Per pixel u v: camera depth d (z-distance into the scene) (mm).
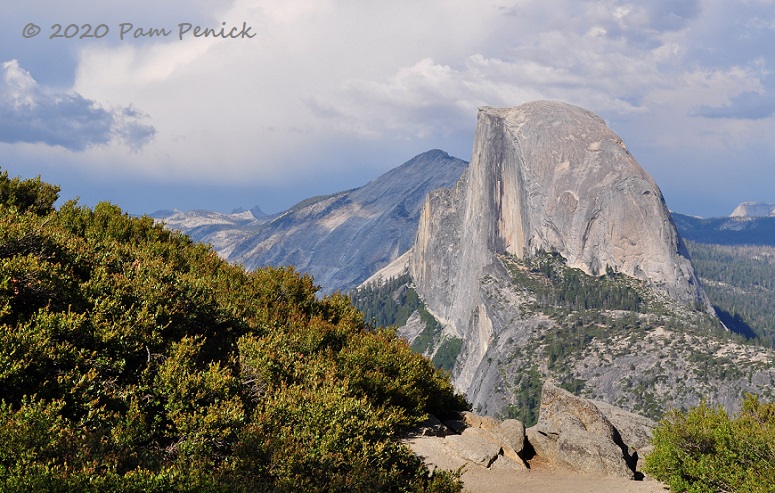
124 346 10477
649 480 15938
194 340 12430
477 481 13953
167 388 10188
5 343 8922
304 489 9531
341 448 10797
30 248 12016
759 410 14211
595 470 16281
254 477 9273
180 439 9773
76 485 7031
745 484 12648
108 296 11438
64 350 9570
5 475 7012
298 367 13023
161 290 12266
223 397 10625
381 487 10570
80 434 8414
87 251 13242
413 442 14594
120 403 9805
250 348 12508
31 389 8977
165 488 7691
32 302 10648
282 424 10875
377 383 14492
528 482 14727
